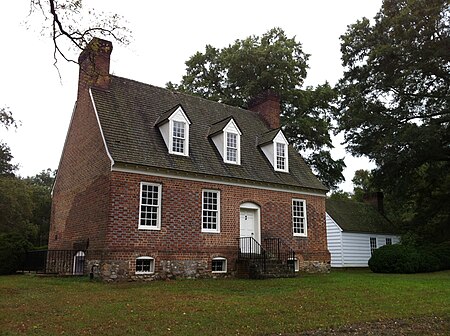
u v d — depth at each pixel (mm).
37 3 11055
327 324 8789
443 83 29469
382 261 25156
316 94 33906
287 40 34625
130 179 18062
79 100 22188
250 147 24453
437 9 26250
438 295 13023
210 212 20484
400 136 27469
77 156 21375
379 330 8484
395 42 28703
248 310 10039
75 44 12164
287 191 23641
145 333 7734
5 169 46281
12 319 8836
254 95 32656
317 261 23984
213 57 35219
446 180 33344
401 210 43656
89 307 10234
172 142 20219
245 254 20734
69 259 20172
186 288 14570
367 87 30281
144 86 23109
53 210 23609
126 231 17500
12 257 21469
